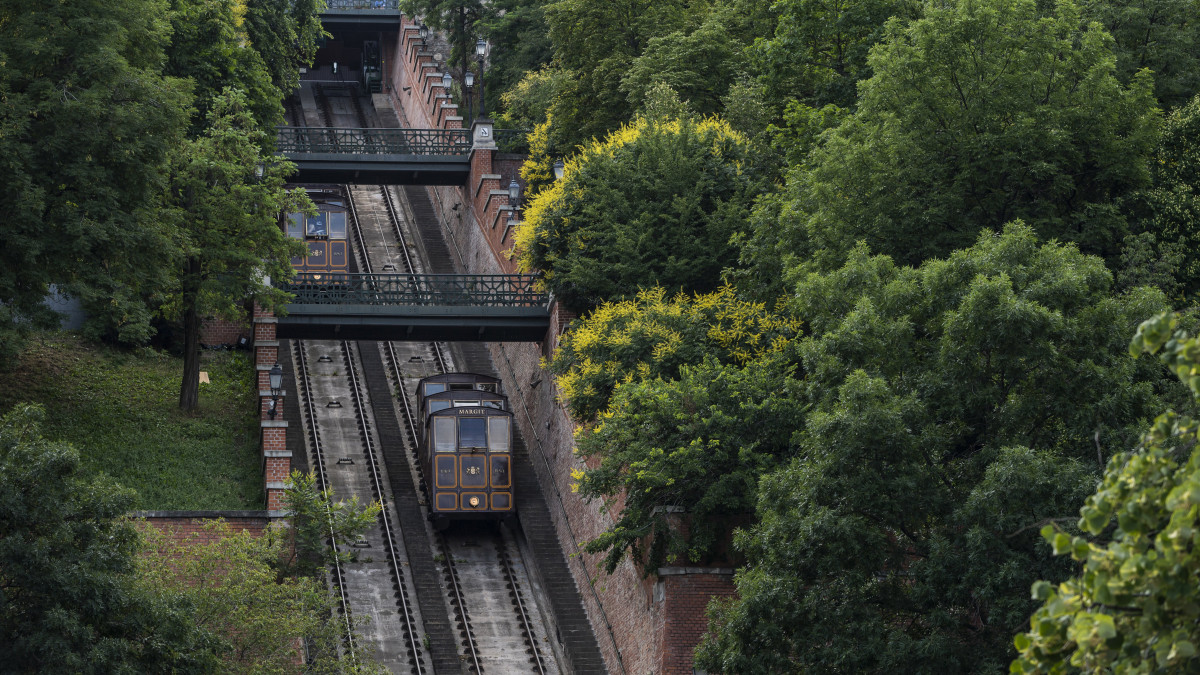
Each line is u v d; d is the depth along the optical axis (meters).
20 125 83.19
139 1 92.81
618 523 85.12
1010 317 60.34
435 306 119.19
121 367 116.56
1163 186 83.81
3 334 86.62
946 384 62.97
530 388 128.25
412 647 97.69
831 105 105.06
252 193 109.00
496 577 108.75
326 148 159.88
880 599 62.97
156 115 88.56
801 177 88.00
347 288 119.50
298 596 79.00
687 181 107.50
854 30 111.75
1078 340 62.41
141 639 59.06
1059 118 78.44
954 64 79.56
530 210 114.44
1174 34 102.31
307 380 134.12
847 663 60.34
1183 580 27.45
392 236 170.62
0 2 88.00
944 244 79.38
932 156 79.31
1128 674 27.84
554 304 117.31
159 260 94.00
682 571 84.31
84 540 57.53
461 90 199.25
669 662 83.81
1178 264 77.25
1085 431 61.12
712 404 82.44
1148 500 28.36
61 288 90.12
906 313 66.56
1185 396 62.53
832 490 61.25
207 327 127.62
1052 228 79.12
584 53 147.38
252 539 79.94
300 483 90.62
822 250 79.75
